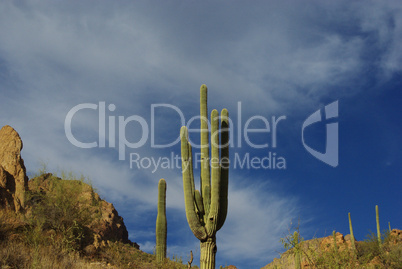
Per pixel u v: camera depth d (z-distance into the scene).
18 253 10.43
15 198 16.22
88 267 11.80
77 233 15.30
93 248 15.28
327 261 9.99
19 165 17.48
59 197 15.69
